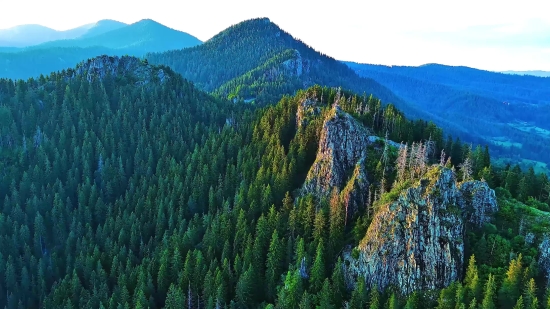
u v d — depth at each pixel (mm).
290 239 128375
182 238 148375
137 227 164000
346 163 149250
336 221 126812
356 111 177625
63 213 178000
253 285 121875
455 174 124625
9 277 149000
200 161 190750
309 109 183750
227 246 136125
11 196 187250
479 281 101812
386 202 118562
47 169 197500
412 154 135250
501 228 116375
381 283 111562
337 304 110500
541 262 104812
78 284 140250
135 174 199875
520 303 92812
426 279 107812
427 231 110000
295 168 161875
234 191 171500
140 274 133750
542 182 147875
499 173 155375
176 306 121125
